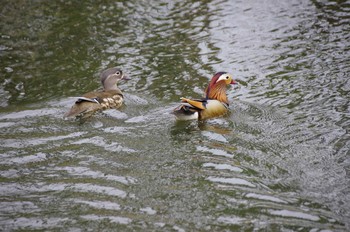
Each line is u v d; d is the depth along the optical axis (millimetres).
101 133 12656
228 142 12031
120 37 18859
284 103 14047
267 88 15023
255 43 18000
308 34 18344
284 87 14961
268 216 9047
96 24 19859
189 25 19656
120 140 12234
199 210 9281
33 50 18125
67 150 11750
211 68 16469
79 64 17109
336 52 16859
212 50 17688
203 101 13547
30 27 19766
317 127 12508
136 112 14016
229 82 14031
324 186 9969
